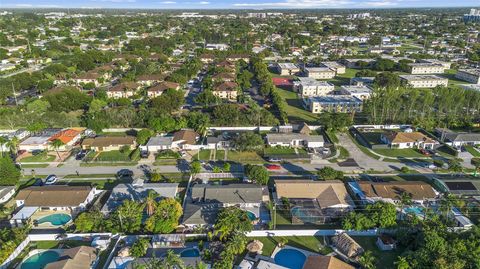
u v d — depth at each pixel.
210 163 128.25
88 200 102.94
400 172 121.50
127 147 136.88
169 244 84.56
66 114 167.12
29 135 149.12
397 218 94.75
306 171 122.50
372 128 161.50
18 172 113.25
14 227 91.50
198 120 155.50
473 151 136.75
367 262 74.94
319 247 85.06
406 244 83.44
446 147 138.50
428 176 118.94
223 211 88.56
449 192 104.38
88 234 88.06
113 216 91.81
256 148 136.25
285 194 102.56
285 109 190.75
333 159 131.62
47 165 126.81
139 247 80.56
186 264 76.06
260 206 101.00
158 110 168.62
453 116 163.62
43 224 94.06
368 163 128.50
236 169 123.38
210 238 85.12
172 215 89.31
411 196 101.44
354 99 189.25
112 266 77.75
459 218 92.94
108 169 124.12
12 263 80.19
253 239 87.69
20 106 181.00
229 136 148.25
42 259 81.56
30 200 99.00
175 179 116.81
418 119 161.75
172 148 139.00
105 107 181.62
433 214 89.81
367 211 92.12
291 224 93.56
